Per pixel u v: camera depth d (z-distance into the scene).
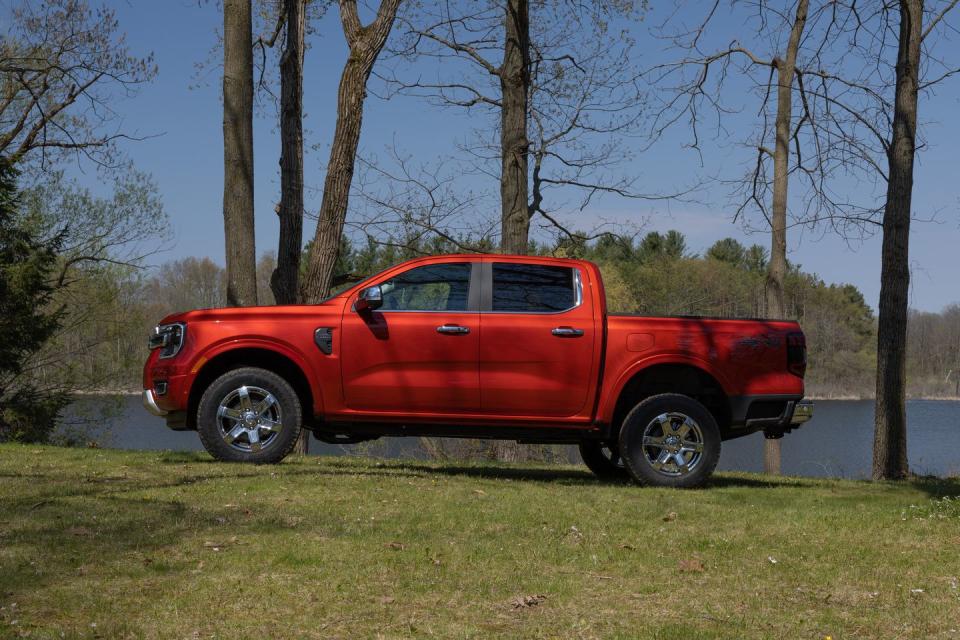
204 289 86.44
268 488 7.38
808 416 8.72
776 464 20.44
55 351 27.56
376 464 10.05
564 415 8.52
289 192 15.91
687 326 8.59
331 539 5.65
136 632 3.86
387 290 8.60
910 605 4.63
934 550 5.92
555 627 4.13
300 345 8.46
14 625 3.84
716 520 6.85
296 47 16.02
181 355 8.57
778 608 4.55
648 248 66.19
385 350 8.45
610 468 9.88
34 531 5.57
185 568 4.87
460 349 8.43
